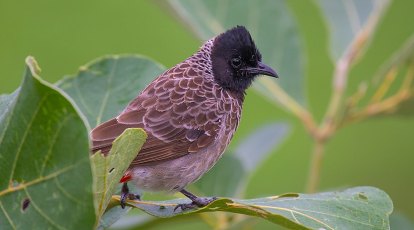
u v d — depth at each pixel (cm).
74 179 549
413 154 1664
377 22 1143
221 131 983
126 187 902
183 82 974
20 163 576
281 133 1177
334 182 1667
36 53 1648
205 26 1123
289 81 1106
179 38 1725
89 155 546
